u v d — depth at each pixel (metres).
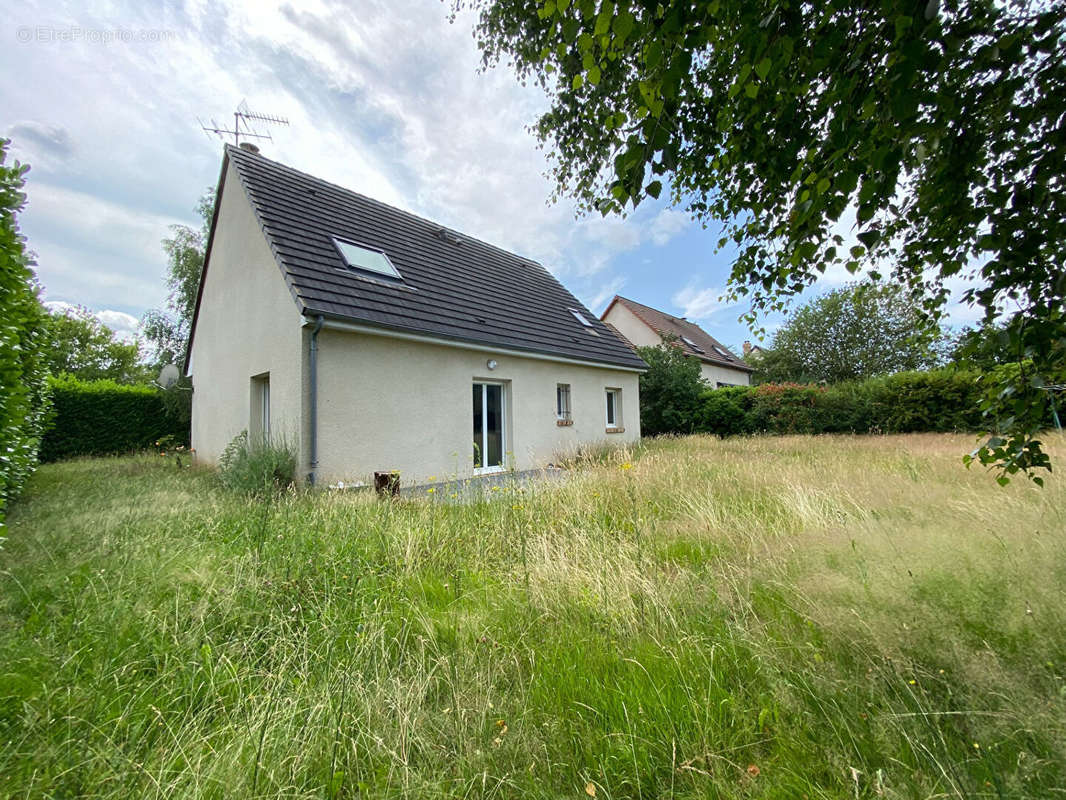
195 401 12.45
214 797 1.49
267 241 8.02
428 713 1.89
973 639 1.84
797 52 1.81
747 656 2.12
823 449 10.26
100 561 3.40
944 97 1.48
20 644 2.25
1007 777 1.34
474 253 13.95
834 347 28.33
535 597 2.90
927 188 1.96
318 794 1.53
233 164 9.61
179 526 4.44
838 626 2.08
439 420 9.00
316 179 11.43
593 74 1.78
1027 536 2.64
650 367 18.94
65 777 1.55
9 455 3.66
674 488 5.75
